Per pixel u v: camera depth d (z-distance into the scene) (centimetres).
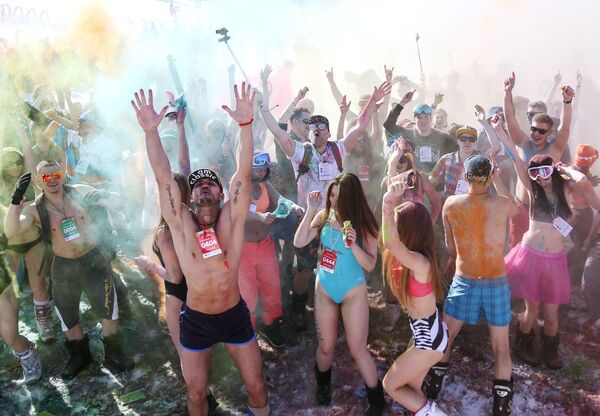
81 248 362
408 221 285
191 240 283
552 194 347
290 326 431
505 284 318
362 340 320
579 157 438
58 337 432
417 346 290
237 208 284
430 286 287
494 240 312
